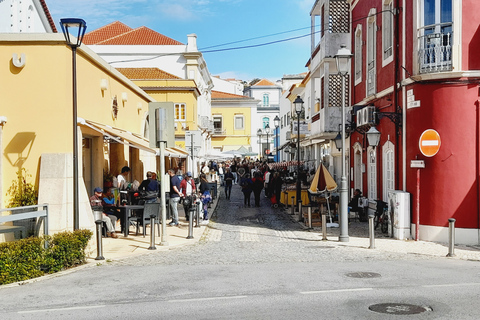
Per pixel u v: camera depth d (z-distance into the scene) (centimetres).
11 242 963
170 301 762
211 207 2419
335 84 2275
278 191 2461
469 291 807
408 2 1450
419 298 762
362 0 2019
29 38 1262
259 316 675
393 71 1573
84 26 1186
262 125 7844
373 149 1844
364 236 1530
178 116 4059
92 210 1424
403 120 1479
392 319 657
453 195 1355
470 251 1248
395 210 1459
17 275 929
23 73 1274
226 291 821
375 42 1812
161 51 4734
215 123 7031
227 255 1218
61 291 844
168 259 1166
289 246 1362
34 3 2491
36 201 1244
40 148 1268
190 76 4719
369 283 870
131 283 895
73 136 1223
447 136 1354
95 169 1603
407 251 1253
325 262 1102
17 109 1273
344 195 1428
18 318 686
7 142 1271
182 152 2684
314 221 1825
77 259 1088
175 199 1781
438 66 1350
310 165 4044
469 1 1333
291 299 762
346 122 2161
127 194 1828
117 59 4719
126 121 1998
